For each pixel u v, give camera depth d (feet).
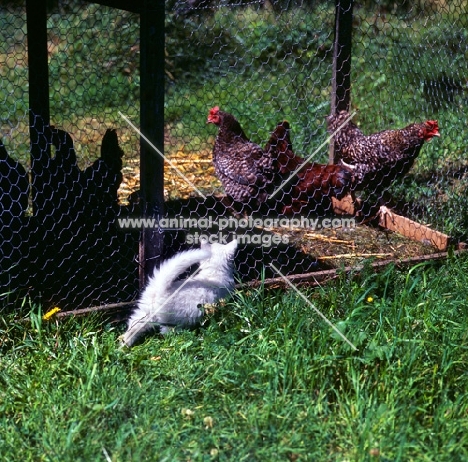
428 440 9.06
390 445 8.86
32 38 12.63
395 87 18.57
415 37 19.95
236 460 8.75
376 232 14.10
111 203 12.92
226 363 9.97
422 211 14.52
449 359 9.89
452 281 11.74
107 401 9.41
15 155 14.78
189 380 9.86
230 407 9.41
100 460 8.73
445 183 15.06
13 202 12.02
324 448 8.95
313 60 19.57
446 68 17.88
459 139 16.44
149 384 9.73
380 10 21.44
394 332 10.30
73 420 9.12
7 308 10.89
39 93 12.73
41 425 9.17
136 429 9.08
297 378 9.65
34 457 8.84
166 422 9.23
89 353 10.02
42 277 11.95
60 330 10.57
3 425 9.21
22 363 10.05
